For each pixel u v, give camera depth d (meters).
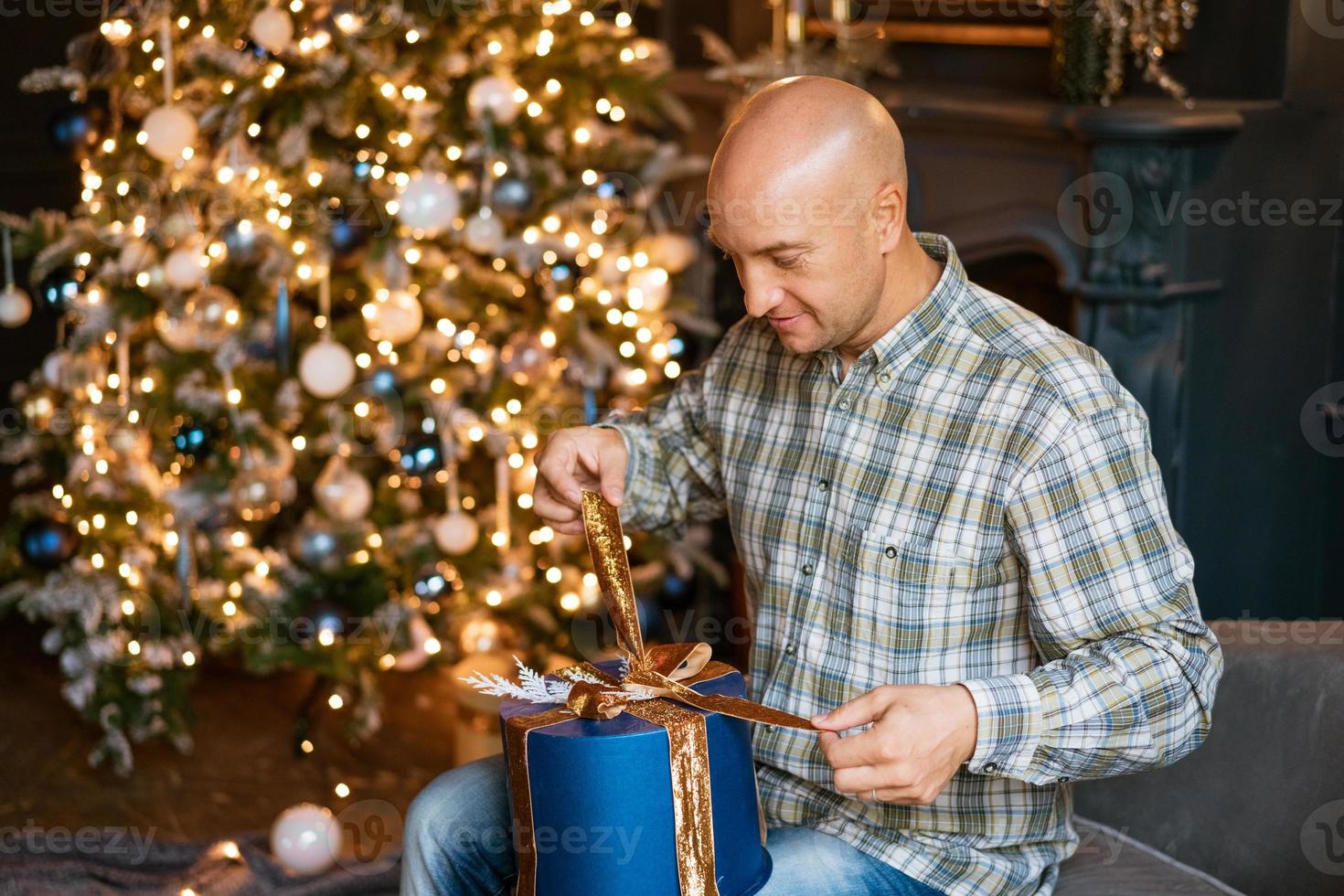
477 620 2.65
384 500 2.61
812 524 1.39
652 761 1.13
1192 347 2.28
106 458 2.48
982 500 1.28
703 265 3.08
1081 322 2.32
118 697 2.52
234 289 2.49
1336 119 2.17
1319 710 1.46
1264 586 2.34
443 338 2.48
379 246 2.32
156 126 2.22
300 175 2.32
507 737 1.18
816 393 1.40
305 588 2.48
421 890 1.38
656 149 2.60
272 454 2.34
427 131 2.36
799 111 1.24
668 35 3.35
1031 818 1.35
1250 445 2.30
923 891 1.31
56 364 2.41
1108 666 1.20
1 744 2.66
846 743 1.13
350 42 2.27
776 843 1.33
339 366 2.27
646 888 1.15
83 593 2.43
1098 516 1.24
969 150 2.45
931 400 1.32
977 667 1.32
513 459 2.53
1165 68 2.35
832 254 1.24
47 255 2.33
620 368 2.56
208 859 2.13
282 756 2.64
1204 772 1.52
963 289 1.36
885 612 1.33
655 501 1.56
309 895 2.03
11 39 3.90
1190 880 1.42
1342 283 2.21
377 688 2.62
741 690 1.27
